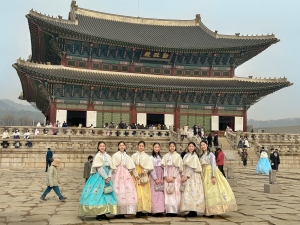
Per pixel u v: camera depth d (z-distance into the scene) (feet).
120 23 234.38
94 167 39.40
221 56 215.92
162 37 224.94
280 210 47.09
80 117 203.51
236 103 212.84
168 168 42.93
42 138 149.89
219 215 43.37
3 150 121.90
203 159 43.65
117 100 198.18
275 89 200.85
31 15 162.91
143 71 210.18
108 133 159.12
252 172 110.73
